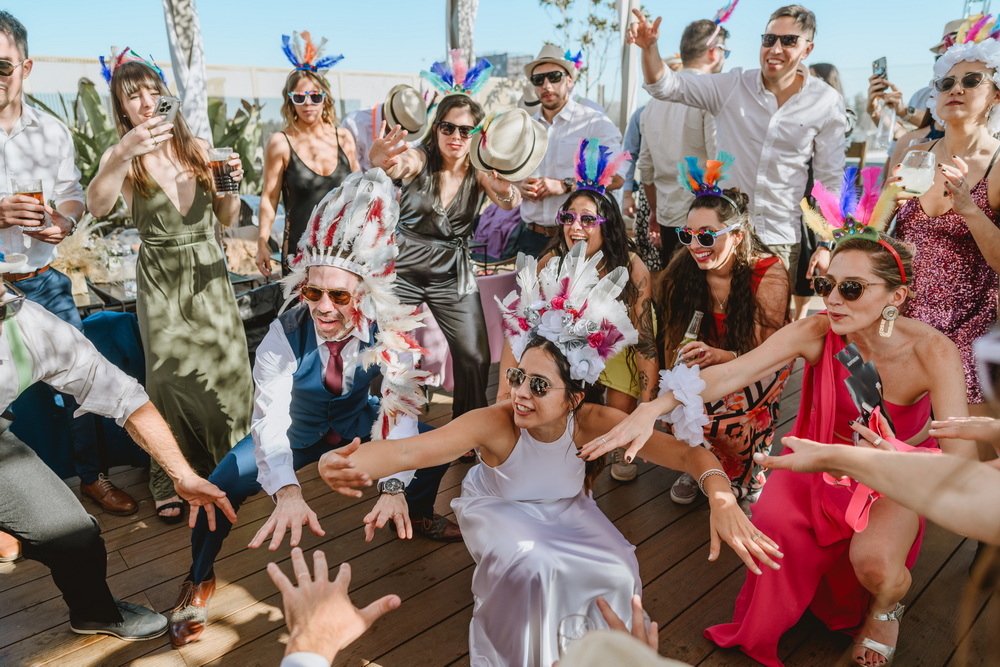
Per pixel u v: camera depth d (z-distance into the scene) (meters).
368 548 2.78
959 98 2.55
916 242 2.68
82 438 3.00
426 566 2.67
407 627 2.34
